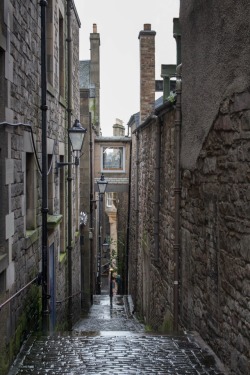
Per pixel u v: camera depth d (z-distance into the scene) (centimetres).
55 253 1014
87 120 1894
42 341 677
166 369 565
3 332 545
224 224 582
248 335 504
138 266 1669
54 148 1014
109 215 3788
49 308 846
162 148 1041
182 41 795
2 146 564
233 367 549
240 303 528
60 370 560
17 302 631
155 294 1133
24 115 696
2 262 538
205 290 672
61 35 1184
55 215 954
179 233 840
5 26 562
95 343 667
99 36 2861
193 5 712
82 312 1867
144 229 1446
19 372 555
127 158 2389
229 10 548
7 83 574
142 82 1691
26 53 710
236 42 526
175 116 843
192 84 734
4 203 567
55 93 1009
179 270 845
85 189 1912
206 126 655
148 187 1325
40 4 772
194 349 641
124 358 604
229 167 561
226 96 564
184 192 806
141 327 1341
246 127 501
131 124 2178
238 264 533
